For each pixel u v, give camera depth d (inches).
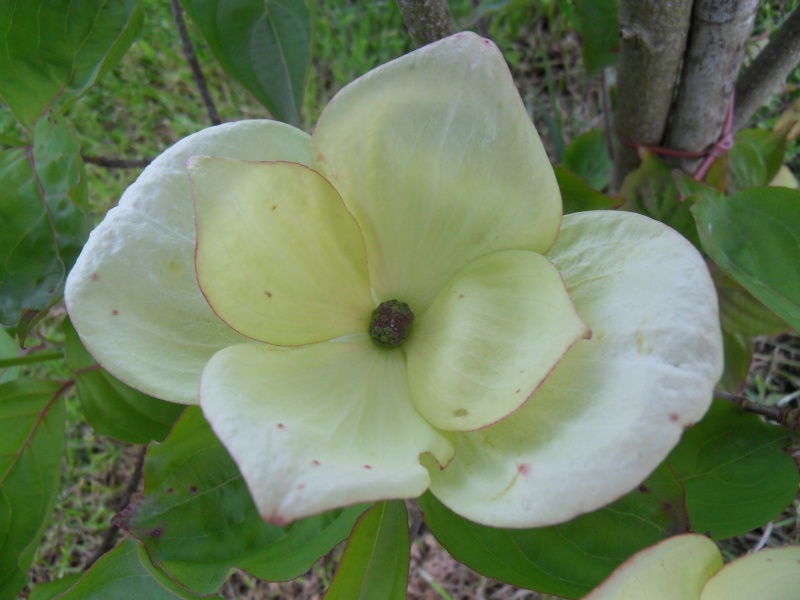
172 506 7.2
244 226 5.9
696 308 5.5
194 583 7.0
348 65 15.9
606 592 5.8
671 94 9.2
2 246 8.7
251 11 8.5
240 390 5.5
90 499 13.9
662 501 6.7
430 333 6.6
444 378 6.1
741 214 7.9
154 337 6.4
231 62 8.8
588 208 8.7
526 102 15.6
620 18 8.6
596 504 5.2
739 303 9.3
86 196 8.8
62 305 14.6
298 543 7.3
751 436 7.4
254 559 7.1
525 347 5.7
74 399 14.1
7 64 8.7
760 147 10.7
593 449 5.3
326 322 6.7
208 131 6.5
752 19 8.4
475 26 12.1
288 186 5.9
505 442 5.8
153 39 16.1
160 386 6.3
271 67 8.8
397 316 6.7
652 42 8.4
